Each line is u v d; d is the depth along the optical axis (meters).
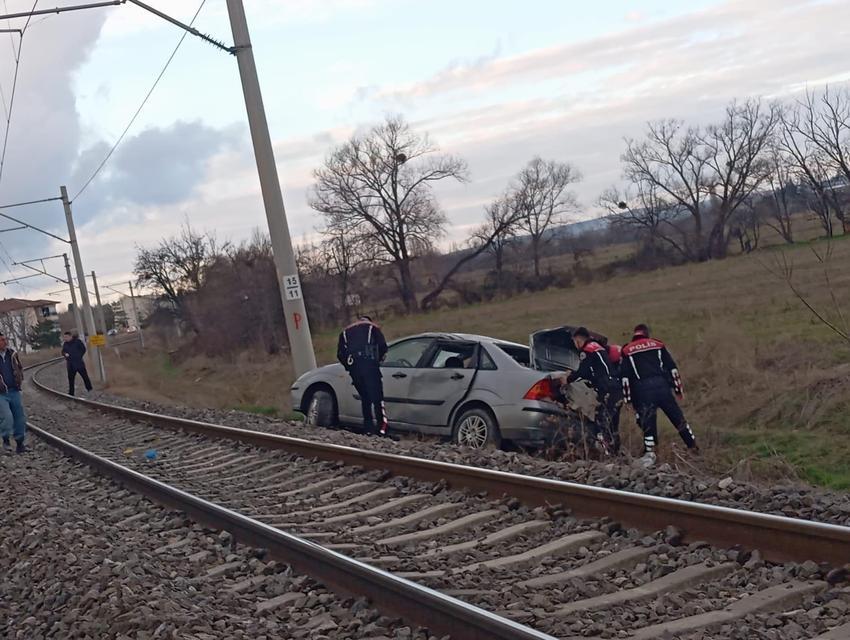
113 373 43.09
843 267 26.34
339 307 55.00
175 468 11.79
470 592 5.47
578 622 4.91
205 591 6.25
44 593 6.40
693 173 56.47
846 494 7.61
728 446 11.86
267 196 17.52
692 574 5.64
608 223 64.56
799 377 14.19
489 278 61.94
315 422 14.41
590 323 28.73
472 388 11.79
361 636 5.14
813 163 26.59
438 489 8.59
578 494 7.23
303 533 7.47
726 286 33.78
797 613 4.83
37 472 12.91
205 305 52.97
